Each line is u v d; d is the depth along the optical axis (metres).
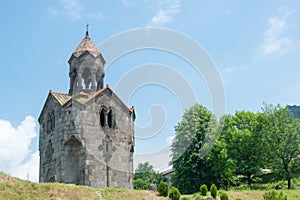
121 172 33.03
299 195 39.84
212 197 34.69
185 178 49.41
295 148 51.94
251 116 59.12
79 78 35.22
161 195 31.48
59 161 31.61
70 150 31.81
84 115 32.06
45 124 35.22
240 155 55.75
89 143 31.64
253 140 54.56
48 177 33.09
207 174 50.25
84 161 31.00
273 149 53.06
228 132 57.50
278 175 51.12
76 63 35.91
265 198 32.25
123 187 32.81
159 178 57.03
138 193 30.41
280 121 53.72
